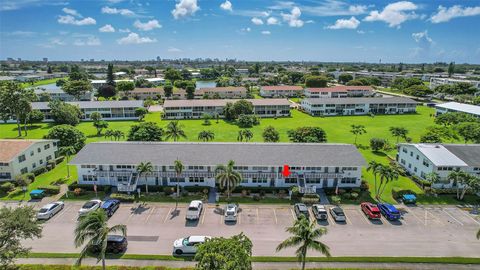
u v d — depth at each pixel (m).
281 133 102.06
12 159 57.88
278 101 141.00
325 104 139.75
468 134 87.75
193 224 44.31
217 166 51.38
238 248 25.53
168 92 180.62
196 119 128.88
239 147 60.06
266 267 34.75
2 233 30.36
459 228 44.31
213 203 51.09
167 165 54.97
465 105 128.75
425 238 41.53
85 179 57.12
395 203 52.12
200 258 25.55
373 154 80.25
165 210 48.59
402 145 69.31
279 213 48.09
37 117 112.62
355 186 57.28
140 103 133.12
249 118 114.81
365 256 37.12
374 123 121.69
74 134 79.06
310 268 34.69
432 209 50.09
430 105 164.88
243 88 186.38
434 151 60.94
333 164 55.09
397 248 39.06
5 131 103.06
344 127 113.62
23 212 32.56
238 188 55.59
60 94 167.75
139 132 78.00
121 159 56.25
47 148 69.12
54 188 54.25
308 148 59.81
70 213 47.31
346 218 46.66
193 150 59.00
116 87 193.50
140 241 39.88
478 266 35.59
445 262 36.06
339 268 34.84
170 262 35.44
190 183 57.09
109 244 36.91
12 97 92.94
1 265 31.62
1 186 54.72
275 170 56.28
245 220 45.72
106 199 52.31
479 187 50.47
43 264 34.50
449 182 57.31
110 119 127.12
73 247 38.47
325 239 40.75
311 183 56.97
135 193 54.28
